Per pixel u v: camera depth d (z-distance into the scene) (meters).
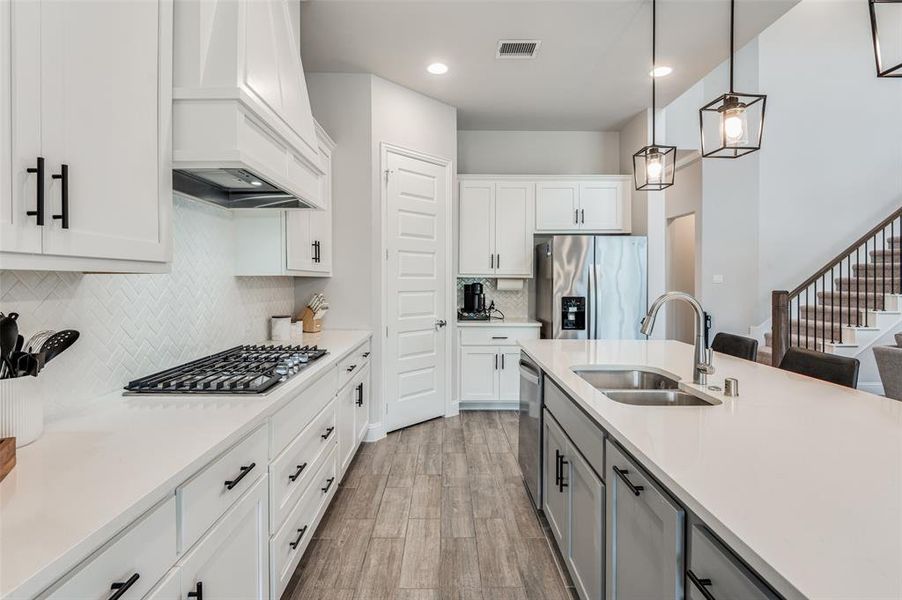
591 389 1.73
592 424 1.58
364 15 2.86
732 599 0.79
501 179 4.82
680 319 7.21
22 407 1.12
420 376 4.16
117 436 1.20
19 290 1.25
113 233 1.14
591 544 1.58
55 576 0.66
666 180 2.77
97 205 1.08
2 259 0.86
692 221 7.23
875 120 5.94
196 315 2.23
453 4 2.76
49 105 0.94
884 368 3.61
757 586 0.72
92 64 1.06
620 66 3.58
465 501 2.68
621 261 4.40
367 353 3.54
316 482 2.12
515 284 5.04
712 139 5.64
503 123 4.93
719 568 0.83
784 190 5.96
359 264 3.69
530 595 1.88
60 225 0.96
